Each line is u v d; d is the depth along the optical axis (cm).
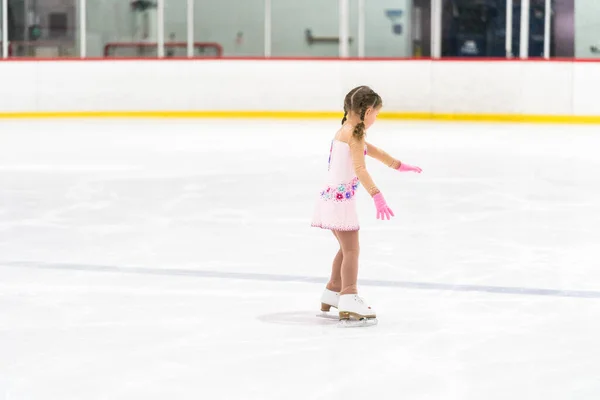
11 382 471
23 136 1908
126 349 527
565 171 1396
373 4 2798
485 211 1034
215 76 2330
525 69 2266
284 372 486
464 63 2286
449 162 1505
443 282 700
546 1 2472
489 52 2616
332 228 570
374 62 2311
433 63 2294
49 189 1199
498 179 1303
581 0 2519
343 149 561
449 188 1212
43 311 613
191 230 915
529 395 452
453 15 2620
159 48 2398
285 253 805
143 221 966
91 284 691
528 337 553
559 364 500
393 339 547
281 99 2336
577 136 1962
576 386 464
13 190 1191
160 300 644
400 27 2794
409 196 1141
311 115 2336
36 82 2300
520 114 2281
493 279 711
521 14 2428
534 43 2498
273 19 2950
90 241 859
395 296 655
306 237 877
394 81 2309
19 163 1475
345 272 577
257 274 725
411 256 793
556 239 874
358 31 2670
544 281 704
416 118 2316
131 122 2236
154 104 2331
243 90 2334
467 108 2295
